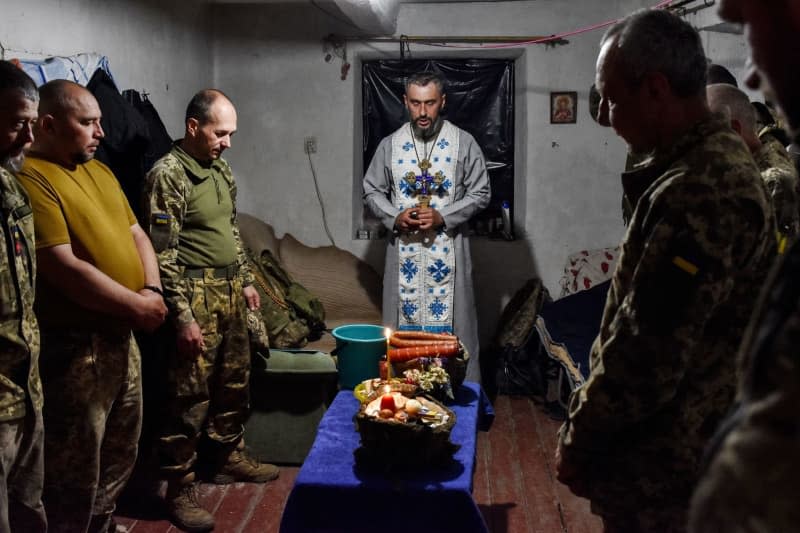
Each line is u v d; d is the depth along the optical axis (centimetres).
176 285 314
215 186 336
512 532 321
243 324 350
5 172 214
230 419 357
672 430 157
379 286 549
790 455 62
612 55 159
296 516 230
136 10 428
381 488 227
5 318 209
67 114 256
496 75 566
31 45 323
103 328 265
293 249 554
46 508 263
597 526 326
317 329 487
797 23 74
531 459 398
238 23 557
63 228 253
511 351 505
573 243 557
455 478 232
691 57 153
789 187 238
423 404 257
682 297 145
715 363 155
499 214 575
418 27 546
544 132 550
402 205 467
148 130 358
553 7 538
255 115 563
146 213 311
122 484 289
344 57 551
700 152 149
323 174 562
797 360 64
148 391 362
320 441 257
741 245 145
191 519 323
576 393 171
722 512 66
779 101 80
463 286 467
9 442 210
